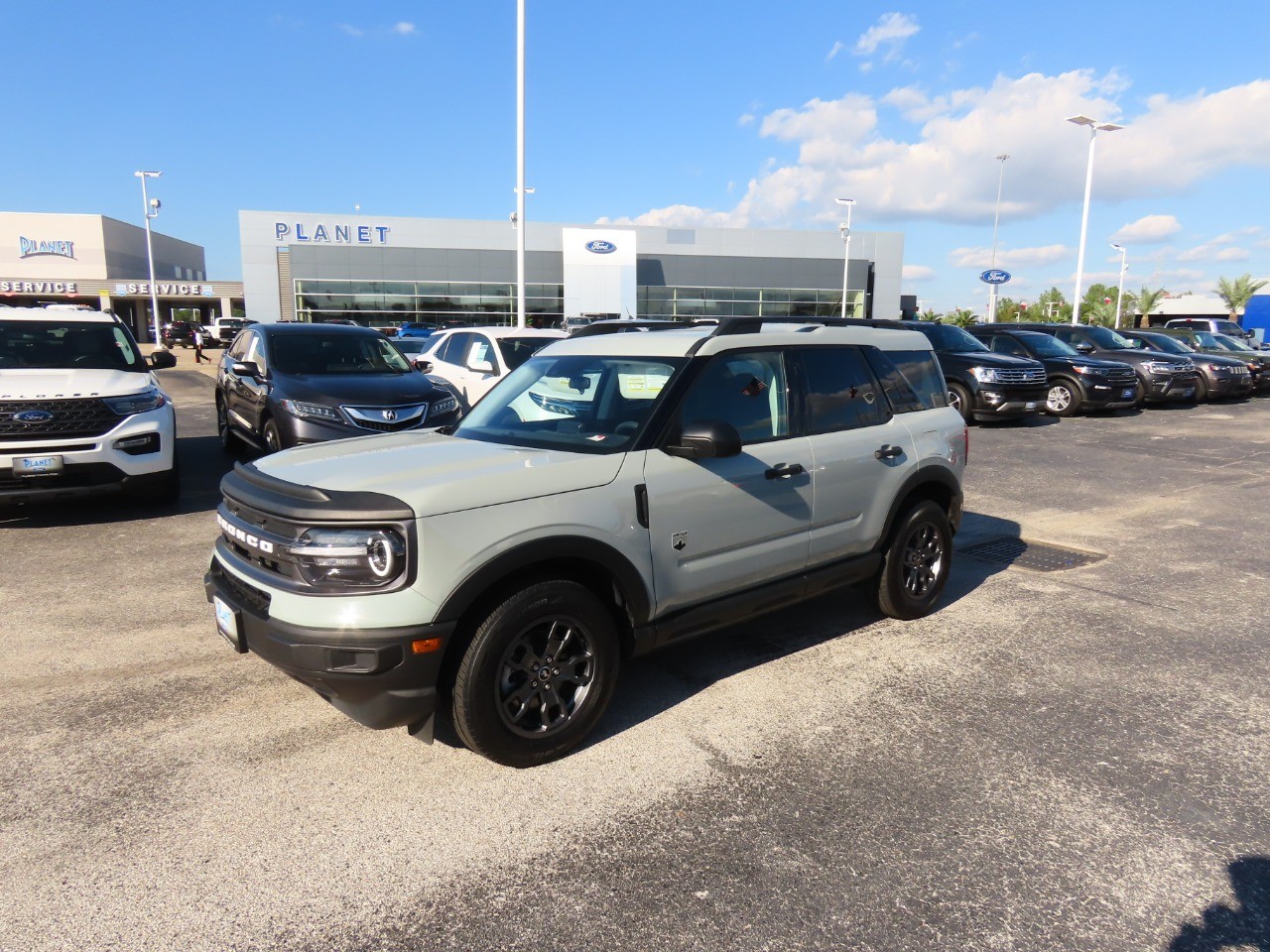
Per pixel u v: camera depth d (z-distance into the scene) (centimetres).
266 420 866
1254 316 3750
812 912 247
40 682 404
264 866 268
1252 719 375
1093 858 274
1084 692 402
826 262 5159
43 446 662
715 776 324
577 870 267
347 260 4528
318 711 377
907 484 475
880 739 354
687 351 389
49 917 243
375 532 291
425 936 237
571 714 338
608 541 335
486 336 1129
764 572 405
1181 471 1033
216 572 359
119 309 6619
